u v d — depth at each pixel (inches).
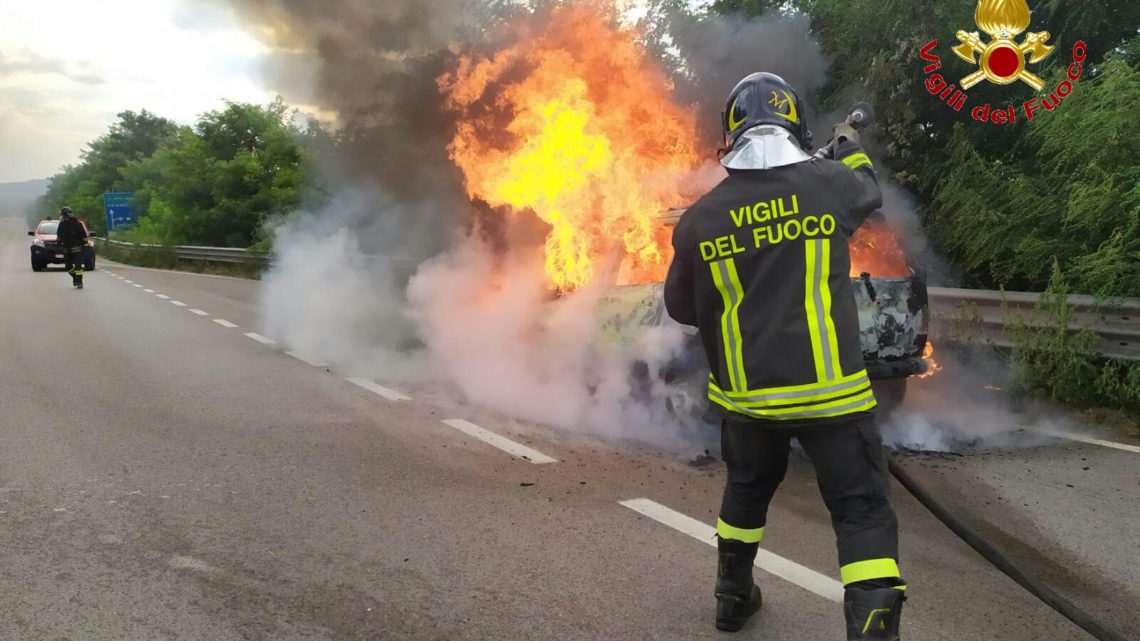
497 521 166.6
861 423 97.5
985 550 105.5
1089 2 346.9
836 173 102.1
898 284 200.1
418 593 135.6
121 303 615.5
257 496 183.5
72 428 243.4
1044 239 315.3
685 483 188.1
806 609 127.9
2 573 144.3
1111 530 160.6
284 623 126.2
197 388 299.3
